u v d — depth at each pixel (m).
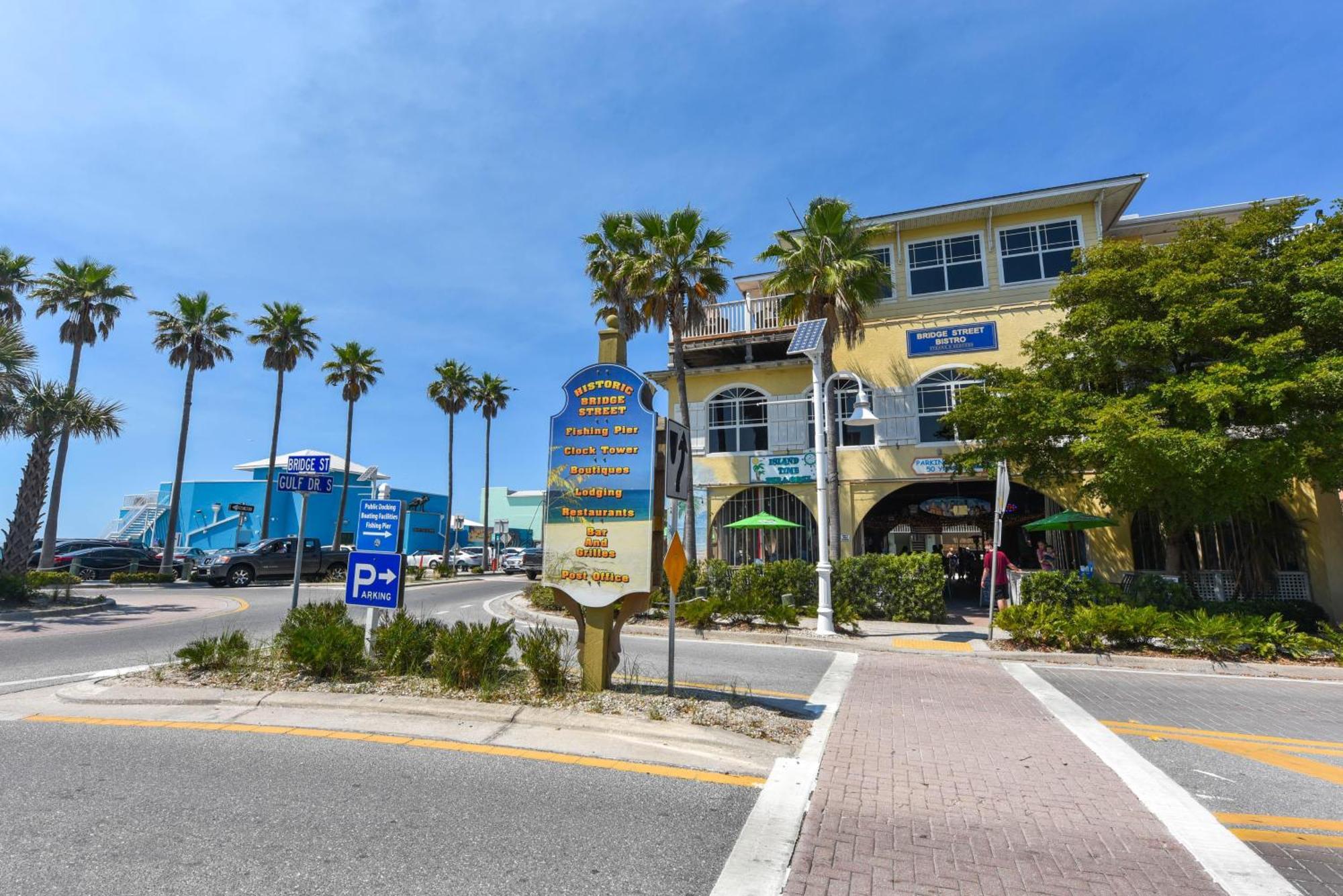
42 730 5.88
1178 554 14.95
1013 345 18.92
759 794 4.61
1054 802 4.60
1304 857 3.83
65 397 17.02
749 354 21.52
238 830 3.89
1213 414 11.17
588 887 3.33
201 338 33.25
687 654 10.87
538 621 14.95
